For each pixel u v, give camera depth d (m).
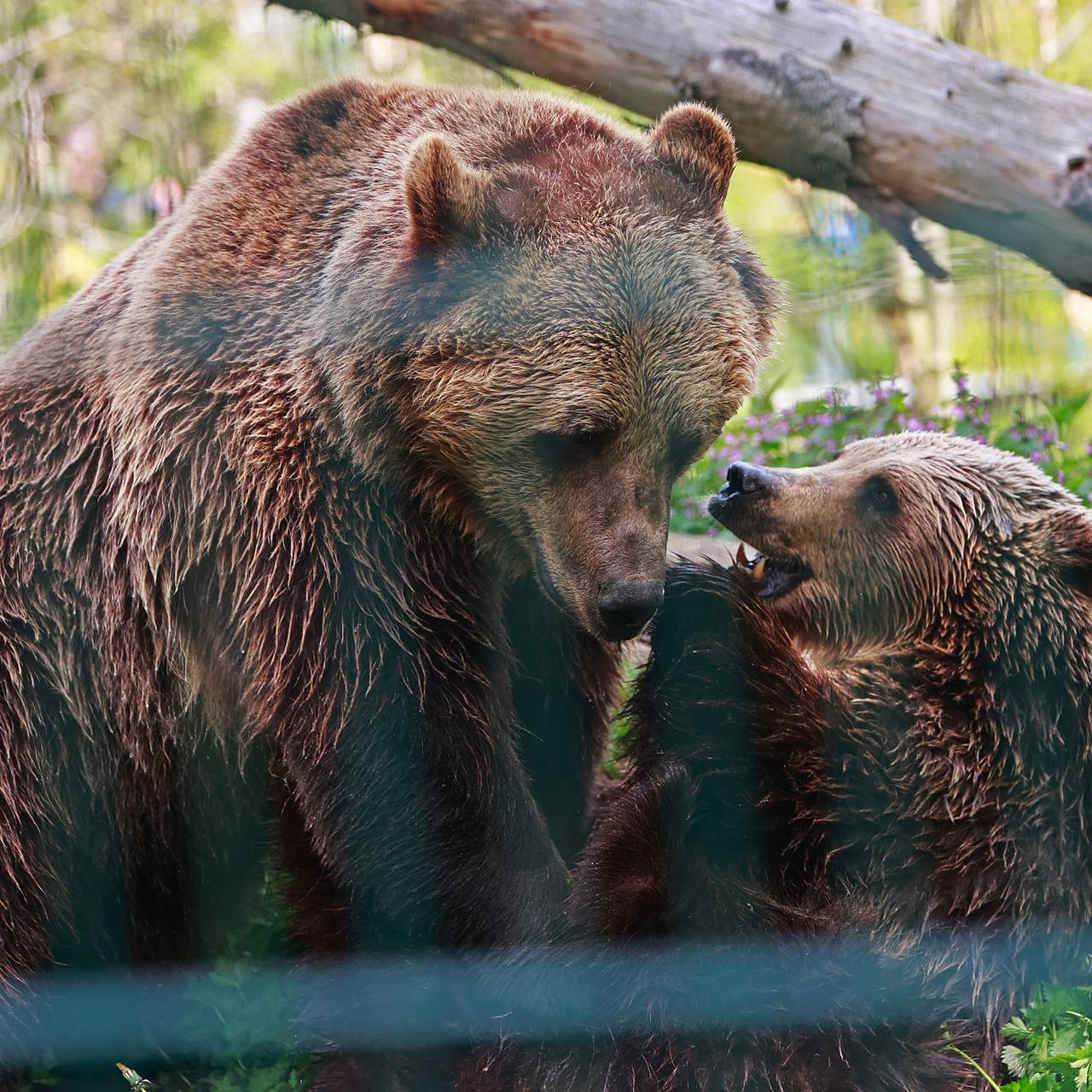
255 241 9.67
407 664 9.16
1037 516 9.24
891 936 8.68
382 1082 9.53
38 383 10.16
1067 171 13.16
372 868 9.23
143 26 23.59
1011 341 21.47
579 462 8.74
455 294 8.80
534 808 9.70
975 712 8.91
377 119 9.95
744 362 9.22
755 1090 8.44
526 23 13.93
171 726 9.93
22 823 9.72
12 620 9.79
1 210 23.20
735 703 9.27
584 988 8.78
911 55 13.52
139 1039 10.19
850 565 9.94
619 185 9.10
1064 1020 8.12
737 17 13.68
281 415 9.23
